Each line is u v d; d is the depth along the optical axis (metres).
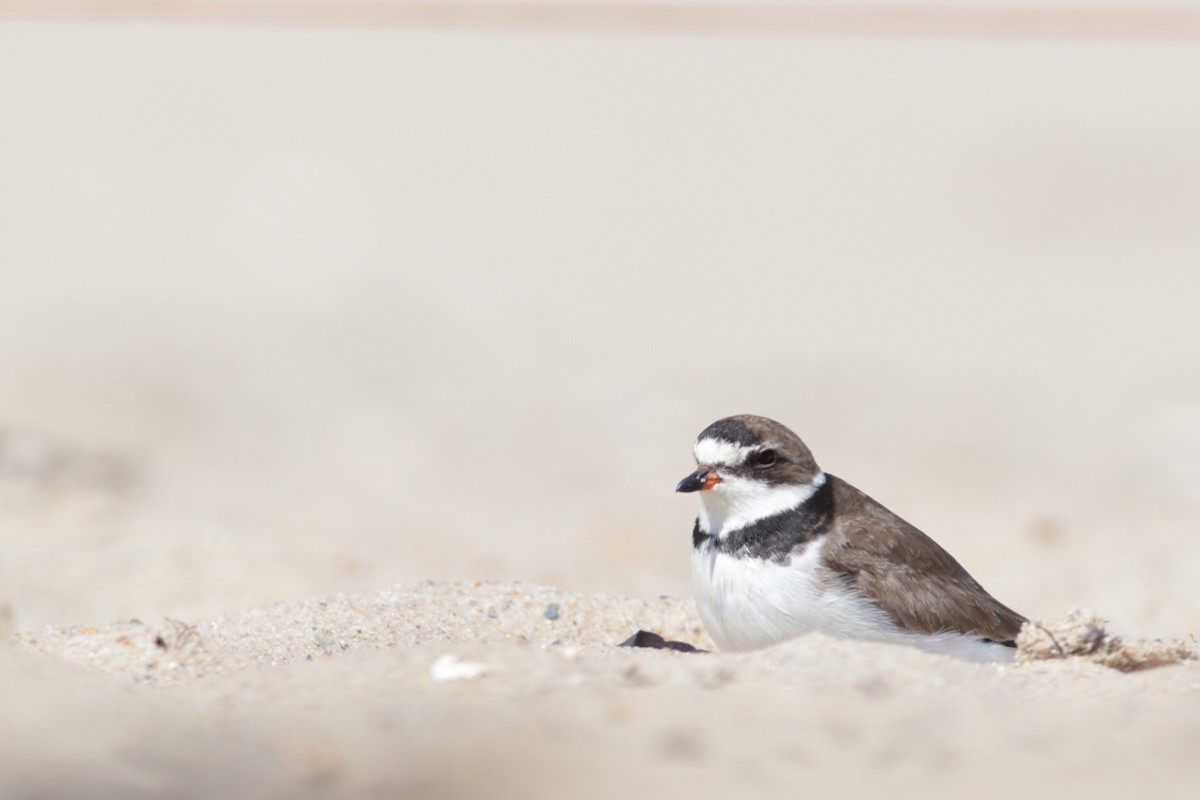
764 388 16.75
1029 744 4.36
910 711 4.72
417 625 6.78
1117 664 5.85
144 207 24.64
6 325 18.38
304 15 18.98
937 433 14.91
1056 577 10.42
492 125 29.19
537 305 20.62
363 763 4.07
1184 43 31.94
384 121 29.00
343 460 14.34
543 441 15.16
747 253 23.28
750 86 31.53
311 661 5.63
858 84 31.30
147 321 18.92
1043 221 23.95
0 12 12.87
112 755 3.85
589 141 28.61
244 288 21.09
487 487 13.67
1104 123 27.75
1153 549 11.05
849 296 21.08
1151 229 23.44
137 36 32.69
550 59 33.03
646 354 18.41
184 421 14.96
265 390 16.52
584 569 10.90
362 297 20.77
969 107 29.50
